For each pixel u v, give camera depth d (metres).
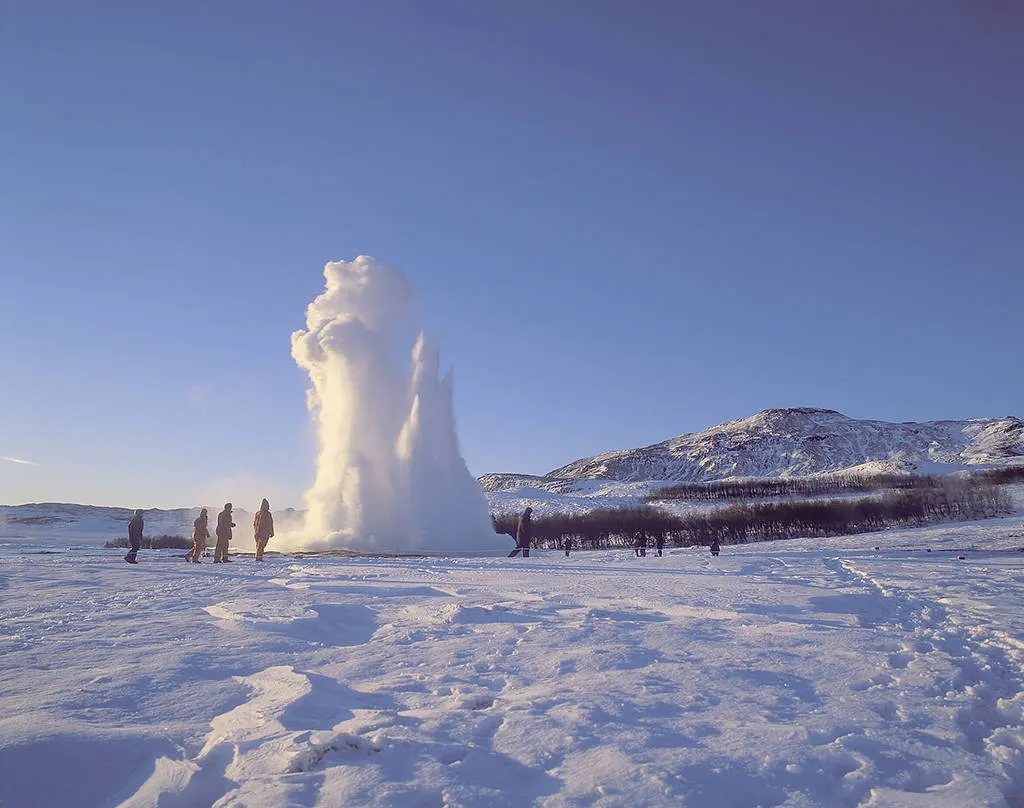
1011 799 5.22
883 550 41.22
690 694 7.37
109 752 5.52
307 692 7.05
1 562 25.45
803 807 4.86
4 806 4.75
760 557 32.78
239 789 4.96
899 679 8.26
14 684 7.36
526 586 17.56
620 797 4.83
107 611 12.59
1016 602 15.39
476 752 5.63
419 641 10.11
